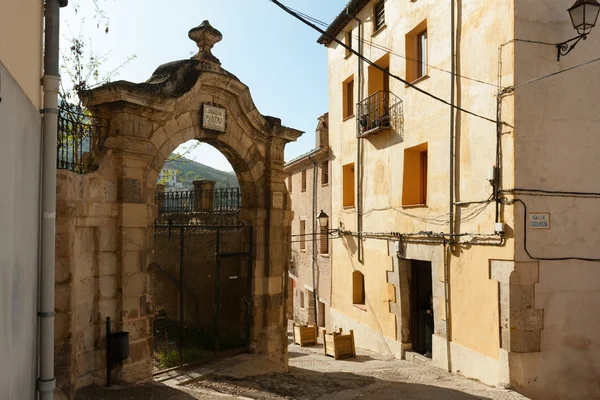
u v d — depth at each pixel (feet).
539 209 29.99
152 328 25.04
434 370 36.73
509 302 29.78
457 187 35.60
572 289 30.35
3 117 9.10
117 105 23.73
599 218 31.07
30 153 12.48
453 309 35.86
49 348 14.16
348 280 55.88
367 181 51.03
